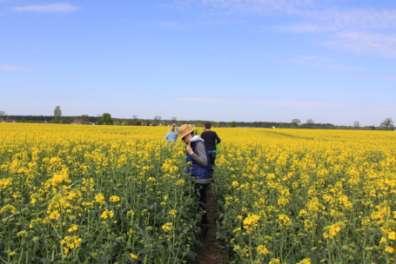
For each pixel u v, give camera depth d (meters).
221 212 12.07
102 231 7.82
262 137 35.50
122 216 9.28
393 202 10.83
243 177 14.20
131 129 42.28
